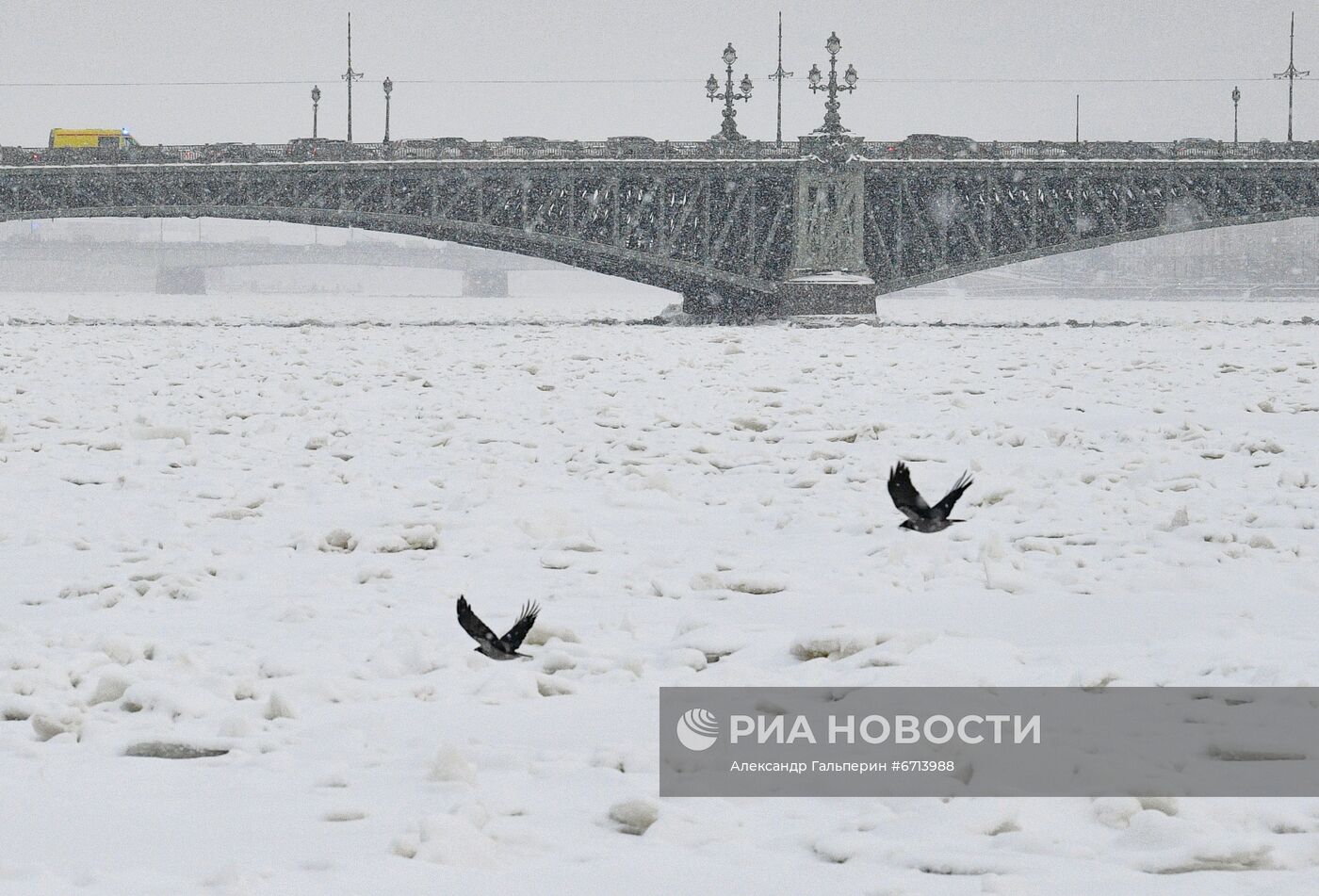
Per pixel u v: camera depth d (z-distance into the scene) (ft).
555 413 286.66
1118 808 67.10
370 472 210.18
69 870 61.72
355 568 142.51
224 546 154.20
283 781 74.69
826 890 58.90
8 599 127.54
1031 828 65.92
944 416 284.82
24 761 78.54
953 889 58.90
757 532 161.99
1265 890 57.77
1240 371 391.24
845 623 114.62
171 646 104.58
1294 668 91.45
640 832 67.10
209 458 225.56
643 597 126.62
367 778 75.10
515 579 135.33
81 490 194.39
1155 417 281.13
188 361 444.14
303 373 390.83
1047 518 163.53
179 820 68.39
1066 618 114.42
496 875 60.59
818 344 565.53
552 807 70.44
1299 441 238.27
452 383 355.97
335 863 61.46
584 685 95.14
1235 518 162.50
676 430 259.39
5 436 240.73
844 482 196.85
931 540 151.12
